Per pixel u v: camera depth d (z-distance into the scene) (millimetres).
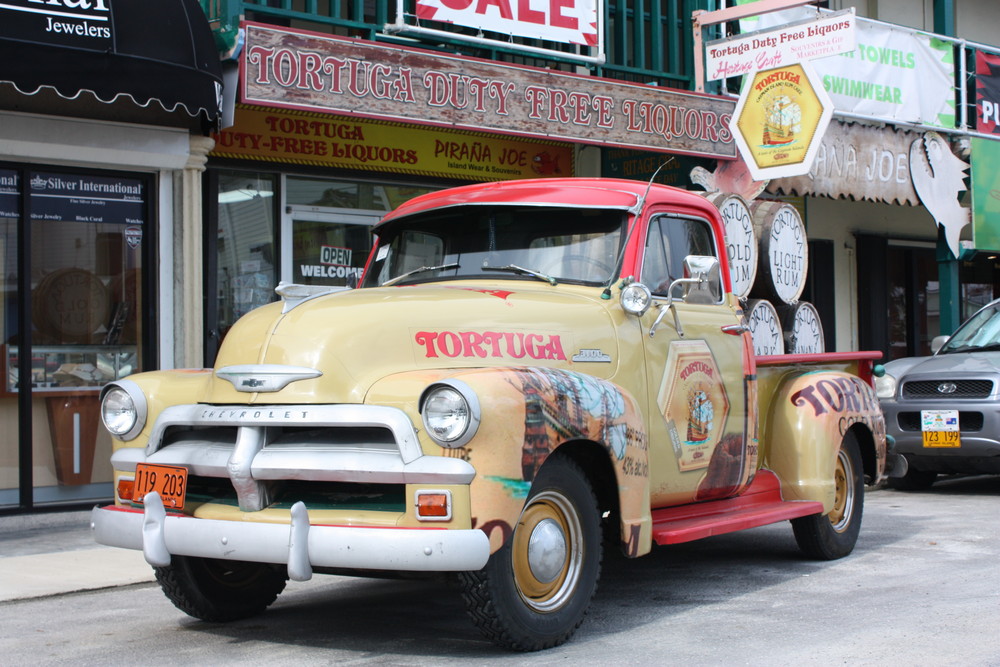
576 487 4742
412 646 4777
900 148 13258
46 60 7180
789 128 10617
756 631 4949
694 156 11133
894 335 16281
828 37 10430
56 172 8391
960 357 10000
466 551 4086
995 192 14445
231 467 4383
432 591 6141
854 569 6484
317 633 5102
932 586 5883
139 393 4906
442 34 9328
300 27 10281
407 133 10914
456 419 4133
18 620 5500
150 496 4582
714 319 6062
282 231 10172
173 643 4949
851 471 7023
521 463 4285
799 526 6715
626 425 4910
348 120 10477
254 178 10031
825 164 12266
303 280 10328
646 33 12125
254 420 4375
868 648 4586
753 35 10961
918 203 13609
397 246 6129
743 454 6152
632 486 4945
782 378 6867
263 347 4559
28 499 8281
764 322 10695
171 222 8836
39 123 8062
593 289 5453
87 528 8242
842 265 15328
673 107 10836
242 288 9922
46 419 8492
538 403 4414
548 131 9914
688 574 6480
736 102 11383
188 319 8836
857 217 15555
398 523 4168
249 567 5414
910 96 13328
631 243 5551
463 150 11352
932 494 10117
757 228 10898
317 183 10438
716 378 5961
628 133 10492
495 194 5891
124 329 8742
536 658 4488
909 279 16422
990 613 5203
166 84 7652
